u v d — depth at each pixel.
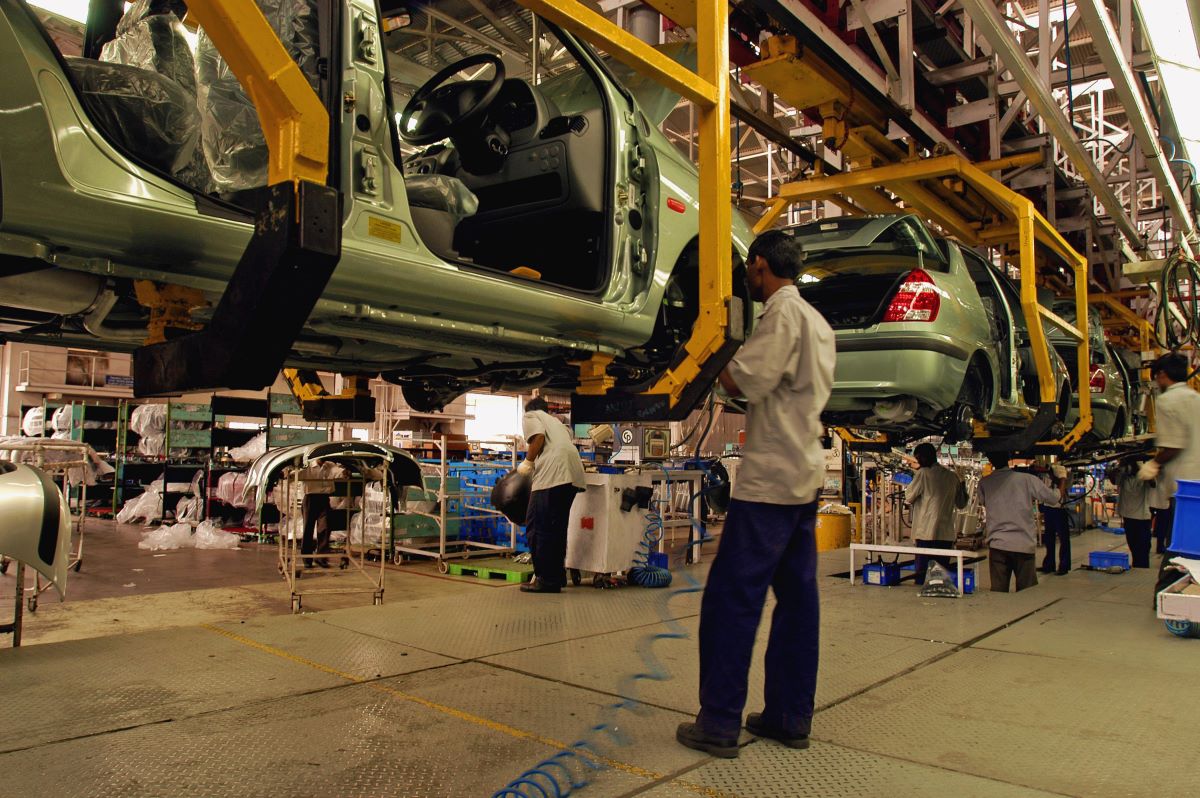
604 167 3.71
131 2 3.16
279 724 2.63
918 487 6.69
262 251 1.90
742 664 2.45
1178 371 4.94
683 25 4.50
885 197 8.24
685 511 11.50
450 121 3.87
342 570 6.98
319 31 2.55
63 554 3.46
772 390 2.46
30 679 3.15
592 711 2.82
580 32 2.70
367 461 5.64
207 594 5.64
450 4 6.01
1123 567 7.52
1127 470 7.93
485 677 3.25
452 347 3.16
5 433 13.98
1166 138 7.69
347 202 2.50
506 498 5.62
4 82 1.83
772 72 6.05
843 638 4.25
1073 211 10.54
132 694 2.96
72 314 2.38
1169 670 3.60
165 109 2.42
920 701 3.07
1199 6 5.52
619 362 4.16
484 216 4.11
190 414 10.83
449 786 2.15
